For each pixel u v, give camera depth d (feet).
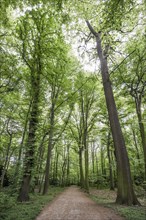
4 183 70.54
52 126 54.34
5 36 44.75
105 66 42.86
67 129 80.43
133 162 69.36
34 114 43.86
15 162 41.78
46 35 44.19
